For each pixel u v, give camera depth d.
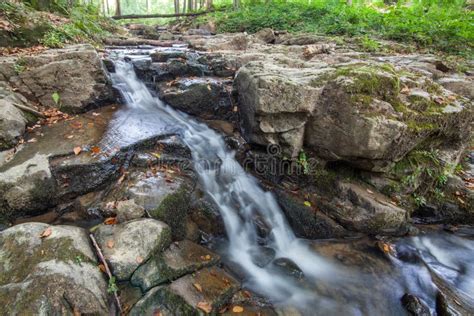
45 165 3.71
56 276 2.48
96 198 3.77
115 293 2.68
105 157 3.99
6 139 4.06
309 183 4.57
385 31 10.27
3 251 2.76
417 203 4.49
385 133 3.79
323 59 7.21
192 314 2.66
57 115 5.09
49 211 3.69
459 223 4.55
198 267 3.19
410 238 4.26
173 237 3.53
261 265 3.71
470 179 4.93
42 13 8.33
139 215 3.35
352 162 4.29
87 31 9.02
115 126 4.91
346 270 3.74
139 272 2.82
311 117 4.28
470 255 4.09
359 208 4.13
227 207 4.29
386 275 3.66
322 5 13.87
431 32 9.39
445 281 3.61
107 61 6.14
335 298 3.35
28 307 2.28
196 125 5.51
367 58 7.30
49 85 5.12
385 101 3.99
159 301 2.68
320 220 4.27
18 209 3.47
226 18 15.25
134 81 6.28
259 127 4.49
